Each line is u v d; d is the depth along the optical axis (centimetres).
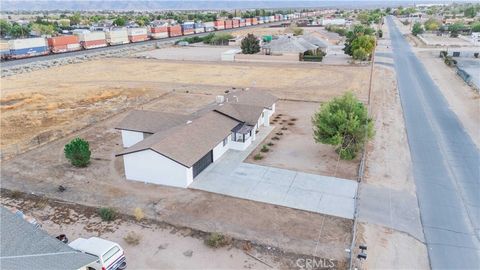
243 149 3500
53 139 3916
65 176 3070
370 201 2612
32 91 5972
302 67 7944
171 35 14950
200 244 2177
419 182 2897
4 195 2795
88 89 6150
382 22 19200
